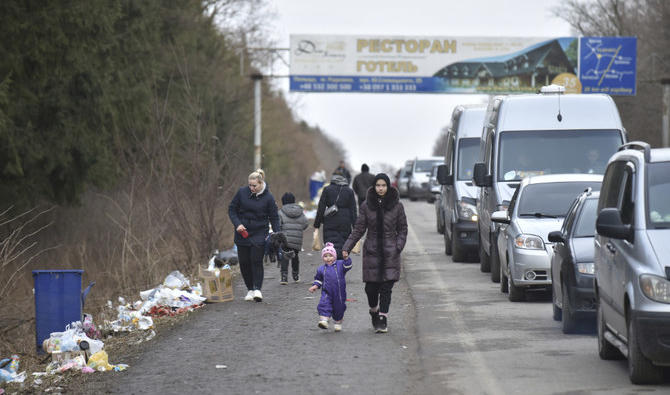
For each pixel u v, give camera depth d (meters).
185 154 43.25
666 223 16.81
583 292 21.52
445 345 20.73
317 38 94.00
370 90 95.06
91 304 33.88
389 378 17.33
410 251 46.50
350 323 24.25
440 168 42.78
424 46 95.19
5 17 41.28
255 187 28.95
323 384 16.97
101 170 46.47
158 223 40.00
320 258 42.94
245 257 29.16
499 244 30.41
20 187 43.53
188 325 24.78
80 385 18.02
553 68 95.69
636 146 18.89
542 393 15.84
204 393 16.64
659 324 15.58
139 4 55.84
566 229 24.17
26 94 42.50
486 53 95.50
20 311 31.17
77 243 46.66
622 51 94.94
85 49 45.31
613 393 15.71
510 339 21.44
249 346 21.31
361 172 54.03
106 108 45.97
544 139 35.00
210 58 82.19
